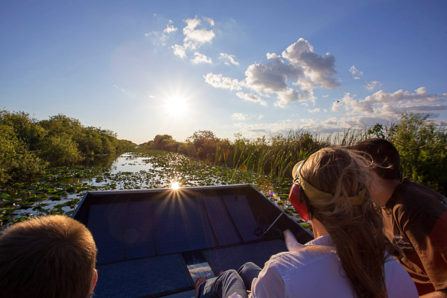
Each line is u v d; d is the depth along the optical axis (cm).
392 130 625
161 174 970
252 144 1216
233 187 285
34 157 1151
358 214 66
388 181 127
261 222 263
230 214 265
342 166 70
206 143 1827
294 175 88
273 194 586
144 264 196
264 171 990
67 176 923
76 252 59
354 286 63
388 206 129
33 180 837
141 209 243
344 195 66
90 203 233
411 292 69
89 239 67
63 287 55
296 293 61
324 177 71
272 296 65
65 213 438
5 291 50
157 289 168
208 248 225
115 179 859
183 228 239
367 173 72
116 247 209
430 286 120
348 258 63
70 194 600
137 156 2592
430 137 534
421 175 511
